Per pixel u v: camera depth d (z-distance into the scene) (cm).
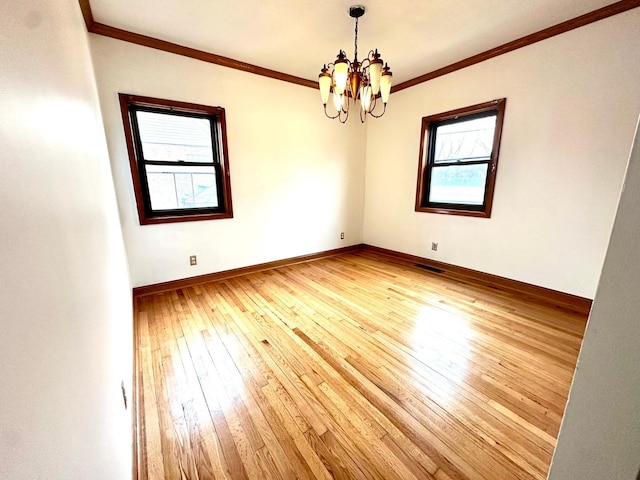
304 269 365
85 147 108
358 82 207
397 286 303
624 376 38
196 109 279
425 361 176
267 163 339
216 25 228
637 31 197
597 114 220
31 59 50
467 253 328
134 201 263
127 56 240
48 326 44
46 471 38
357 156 429
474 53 281
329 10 208
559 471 48
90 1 196
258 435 126
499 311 243
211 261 317
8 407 30
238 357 181
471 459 114
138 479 105
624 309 37
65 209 63
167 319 230
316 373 166
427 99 343
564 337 202
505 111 273
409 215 389
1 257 31
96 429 64
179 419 134
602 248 230
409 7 205
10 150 36
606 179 222
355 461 114
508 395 148
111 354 98
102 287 101
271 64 304
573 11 211
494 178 288
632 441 38
